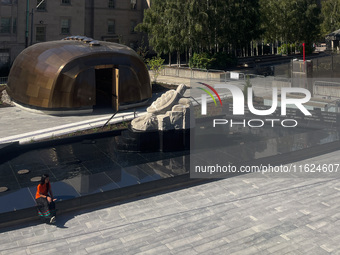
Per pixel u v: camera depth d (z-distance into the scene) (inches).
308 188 600.1
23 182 594.9
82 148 756.6
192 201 565.9
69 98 1040.8
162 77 1701.5
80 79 1045.2
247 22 1863.9
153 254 433.4
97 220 516.4
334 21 2655.0
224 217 516.7
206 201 564.7
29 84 1074.7
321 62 1673.2
